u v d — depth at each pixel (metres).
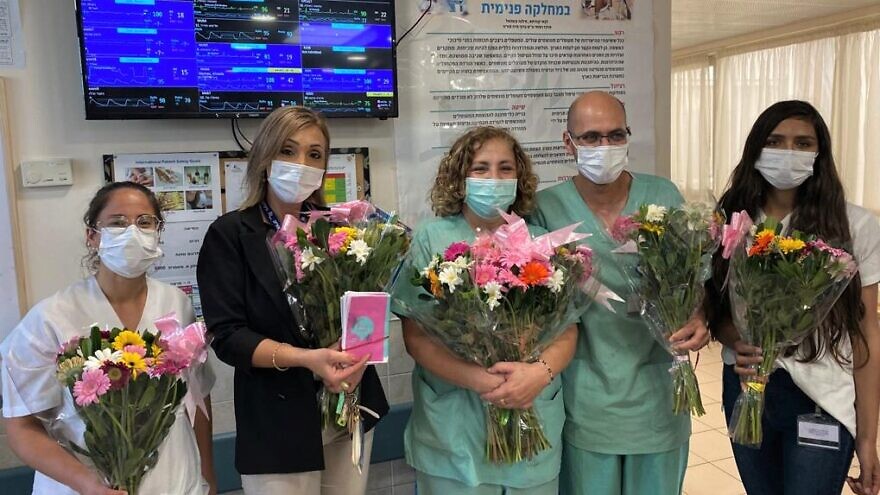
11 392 1.31
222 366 2.22
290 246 1.36
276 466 1.45
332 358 1.33
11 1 1.92
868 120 5.75
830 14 5.86
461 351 1.47
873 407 1.63
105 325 1.39
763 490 1.76
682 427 1.74
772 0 5.16
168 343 1.20
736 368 1.63
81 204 2.03
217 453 2.21
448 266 1.36
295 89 2.12
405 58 2.32
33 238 2.00
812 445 1.60
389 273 1.43
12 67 1.93
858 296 1.58
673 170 8.28
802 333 1.51
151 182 2.08
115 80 1.95
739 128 7.15
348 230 1.38
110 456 1.19
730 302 1.62
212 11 2.01
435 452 1.61
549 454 1.58
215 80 2.04
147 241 1.37
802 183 1.66
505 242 1.41
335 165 2.26
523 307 1.38
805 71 6.27
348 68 2.18
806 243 1.47
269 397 1.46
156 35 1.97
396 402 2.45
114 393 1.13
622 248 1.58
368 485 2.46
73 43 1.98
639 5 2.62
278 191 1.49
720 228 1.54
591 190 1.77
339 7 2.15
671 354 1.62
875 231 1.62
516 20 2.44
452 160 1.63
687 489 2.95
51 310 1.35
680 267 1.54
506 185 1.56
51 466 1.25
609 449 1.68
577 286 1.48
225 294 1.45
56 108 1.98
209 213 2.15
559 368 1.53
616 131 1.67
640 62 2.65
